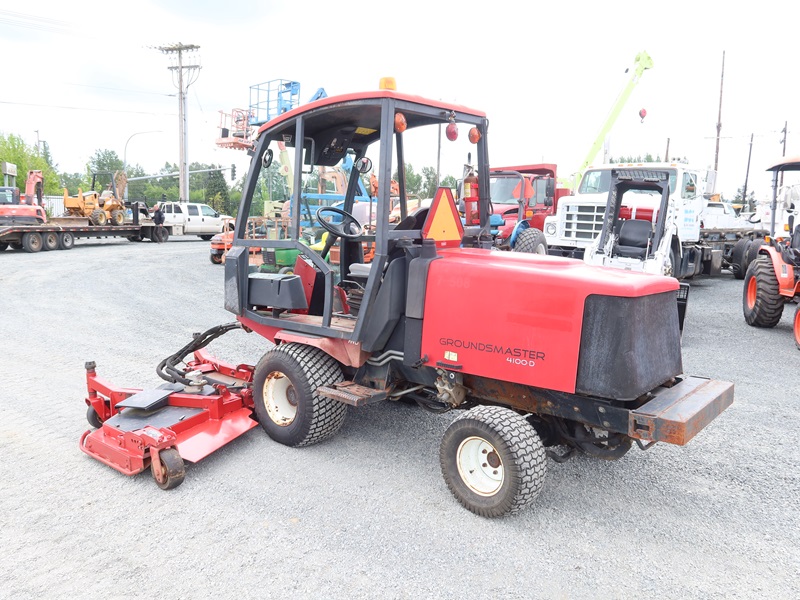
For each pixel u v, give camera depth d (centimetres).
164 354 729
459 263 379
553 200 1282
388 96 385
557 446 448
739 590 302
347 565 314
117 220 2531
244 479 407
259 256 521
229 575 305
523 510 370
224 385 475
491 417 354
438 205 423
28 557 317
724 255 1614
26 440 467
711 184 1338
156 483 399
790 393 607
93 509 366
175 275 1485
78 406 543
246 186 489
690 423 320
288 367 439
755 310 908
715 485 414
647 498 394
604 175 1239
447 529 351
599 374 330
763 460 454
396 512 368
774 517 374
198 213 3034
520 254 427
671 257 1108
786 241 894
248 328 507
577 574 312
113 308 1028
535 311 345
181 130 4219
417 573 309
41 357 707
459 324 374
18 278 1381
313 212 473
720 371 683
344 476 414
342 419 455
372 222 507
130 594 289
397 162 478
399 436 485
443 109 423
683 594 298
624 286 324
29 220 2147
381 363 425
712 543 344
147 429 396
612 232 948
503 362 358
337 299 491
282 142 480
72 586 294
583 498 392
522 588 299
